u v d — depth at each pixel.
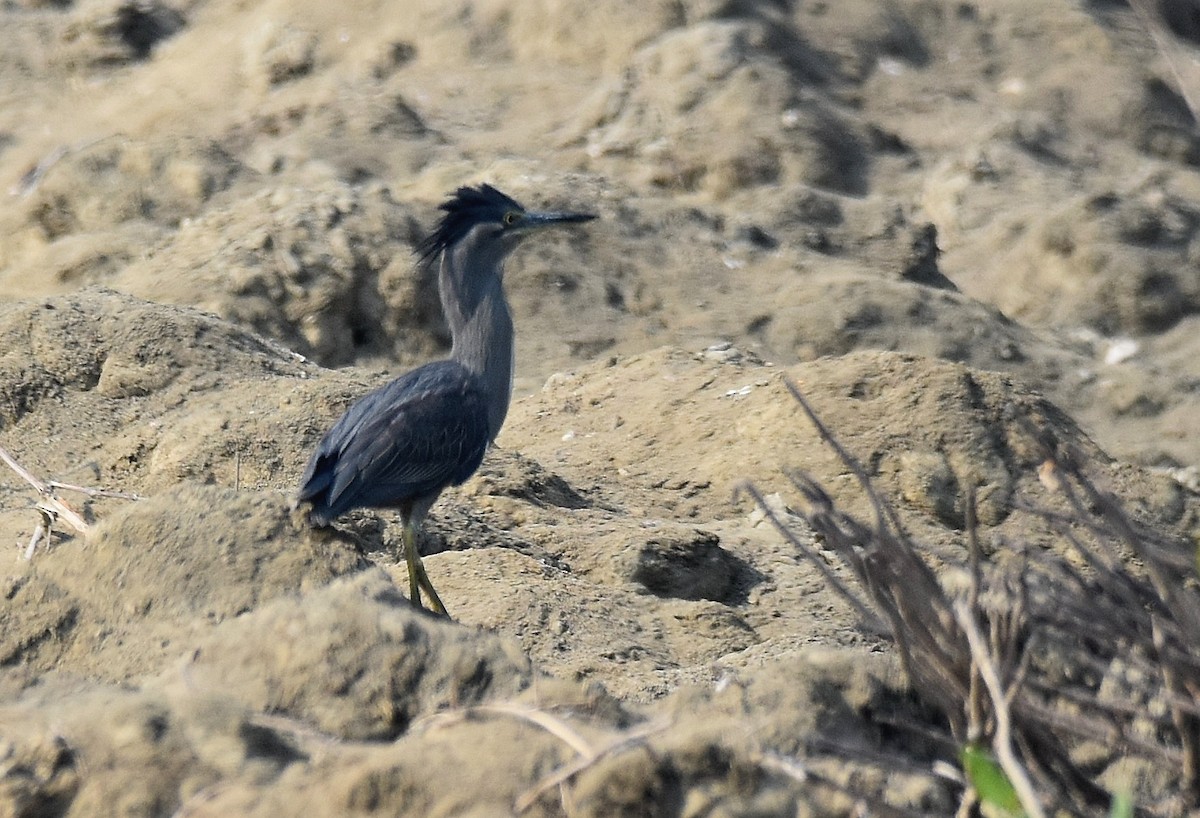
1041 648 7.06
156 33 30.75
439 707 6.46
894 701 6.91
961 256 25.53
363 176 24.16
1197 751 6.02
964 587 6.98
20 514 11.69
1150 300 23.58
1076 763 6.88
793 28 29.19
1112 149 28.80
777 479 13.97
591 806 5.61
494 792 5.65
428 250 10.33
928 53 30.16
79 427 13.70
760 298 21.78
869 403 14.49
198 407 13.75
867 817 5.85
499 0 29.02
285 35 28.94
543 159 25.25
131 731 6.12
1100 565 6.53
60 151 26.27
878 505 6.42
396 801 5.66
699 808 5.66
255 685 6.59
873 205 24.50
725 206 24.38
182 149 23.16
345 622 6.73
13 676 7.20
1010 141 27.58
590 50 27.84
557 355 20.30
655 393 16.16
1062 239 24.34
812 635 10.76
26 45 31.52
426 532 11.37
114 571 7.93
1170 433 20.88
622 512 13.48
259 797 5.82
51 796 5.98
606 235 22.20
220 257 19.81
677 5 28.06
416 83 27.56
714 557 11.66
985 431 14.13
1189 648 6.14
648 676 9.23
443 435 9.44
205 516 8.09
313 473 8.98
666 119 25.78
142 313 14.80
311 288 19.55
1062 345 22.83
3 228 22.86
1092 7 32.12
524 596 10.11
